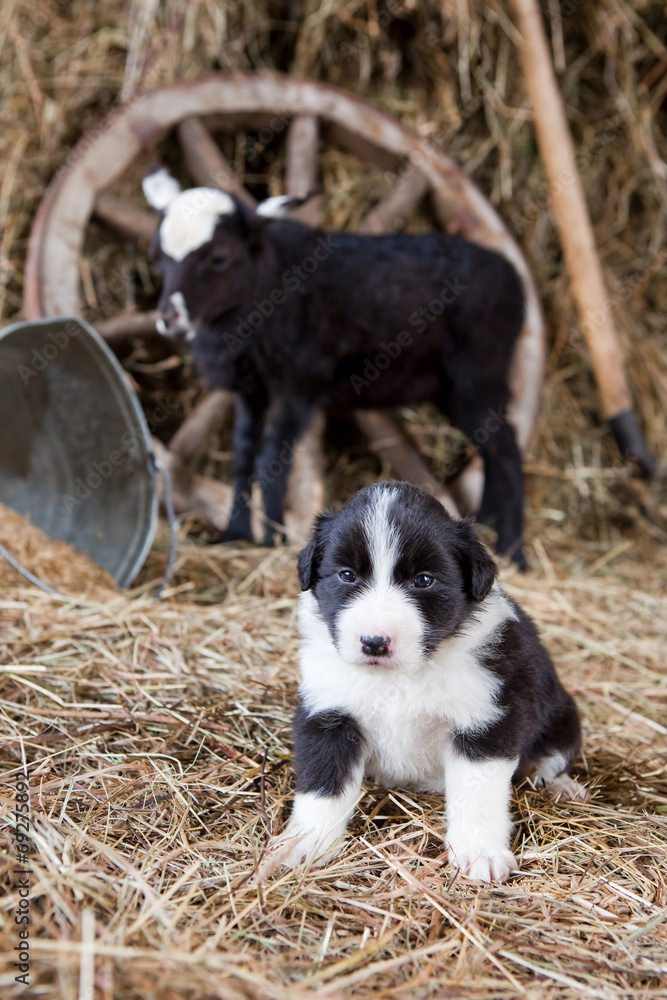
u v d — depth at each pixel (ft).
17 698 3.88
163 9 5.88
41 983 2.81
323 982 2.92
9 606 4.39
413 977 2.95
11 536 4.75
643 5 6.32
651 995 2.95
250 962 2.93
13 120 5.77
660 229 6.53
